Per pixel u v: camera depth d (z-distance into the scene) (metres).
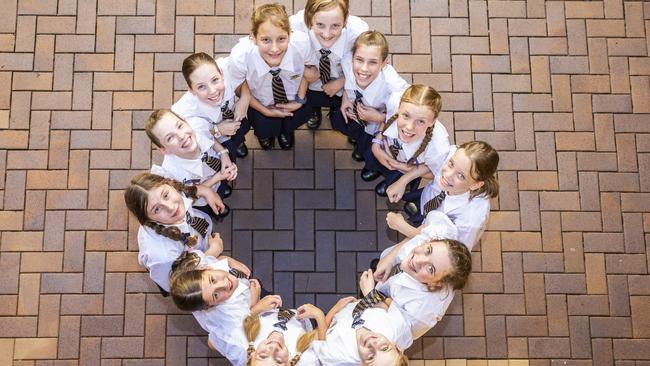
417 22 4.91
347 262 4.66
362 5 4.91
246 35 4.86
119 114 4.71
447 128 4.82
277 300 3.85
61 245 4.53
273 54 3.62
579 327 4.55
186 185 3.90
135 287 4.49
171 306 4.47
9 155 4.63
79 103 4.71
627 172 4.77
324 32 3.61
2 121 4.67
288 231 4.69
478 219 3.82
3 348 4.38
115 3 4.84
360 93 3.98
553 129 4.82
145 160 4.67
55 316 4.44
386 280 3.93
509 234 4.67
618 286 4.61
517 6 4.95
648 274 4.64
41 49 4.76
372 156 4.42
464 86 4.86
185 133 3.59
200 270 3.52
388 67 3.98
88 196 4.60
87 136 4.68
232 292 3.62
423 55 4.89
